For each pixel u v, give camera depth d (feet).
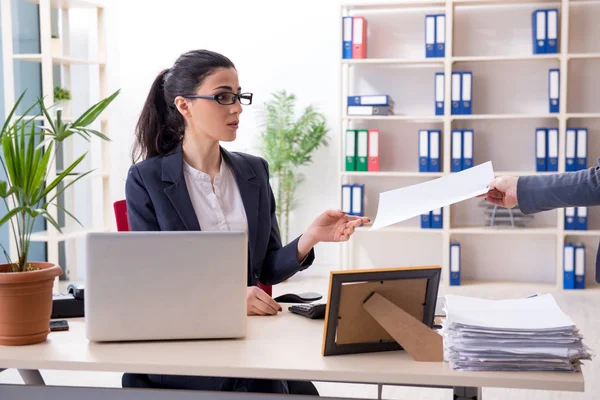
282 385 6.42
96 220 20.18
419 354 5.02
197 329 5.50
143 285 5.41
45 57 16.30
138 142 7.37
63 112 17.20
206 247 5.44
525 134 18.21
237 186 7.37
